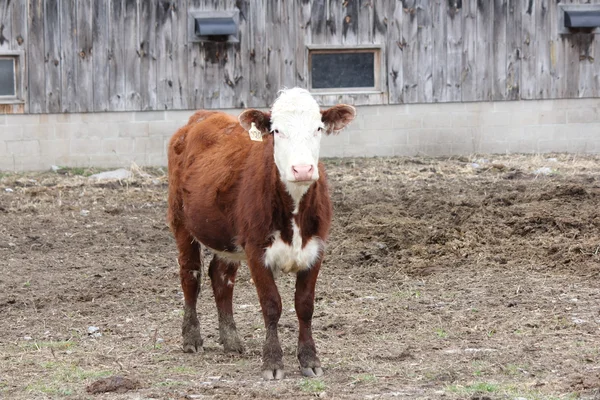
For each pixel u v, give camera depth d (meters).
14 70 17.81
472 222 12.73
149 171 17.69
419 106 18.81
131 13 17.97
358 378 7.12
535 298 9.80
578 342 8.09
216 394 6.75
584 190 13.72
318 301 10.11
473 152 18.98
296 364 7.80
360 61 18.78
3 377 7.37
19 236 13.10
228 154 7.99
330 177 16.42
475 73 18.88
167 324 9.38
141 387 7.02
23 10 17.64
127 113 18.14
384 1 18.55
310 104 7.18
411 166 17.50
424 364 7.53
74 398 6.73
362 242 12.32
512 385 6.80
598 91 19.16
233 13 18.14
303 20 18.41
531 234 12.30
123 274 11.42
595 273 10.73
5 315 9.73
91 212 14.52
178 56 18.19
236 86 18.42
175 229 8.71
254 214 7.29
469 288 10.38
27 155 17.92
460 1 18.70
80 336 8.92
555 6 18.89
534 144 19.16
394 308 9.65
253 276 7.38
